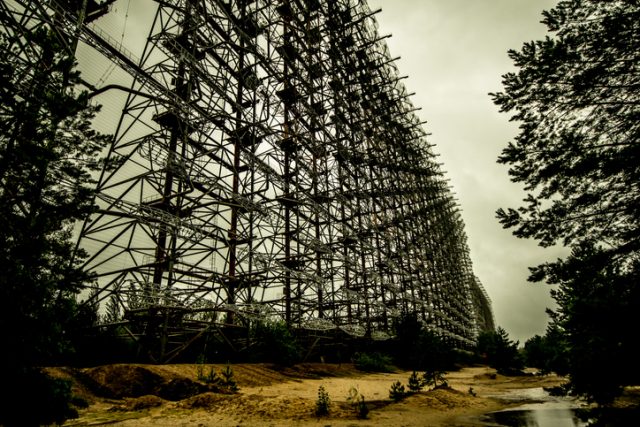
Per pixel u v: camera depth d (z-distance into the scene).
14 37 6.47
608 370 6.22
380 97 49.47
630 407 6.51
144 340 17.30
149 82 18.59
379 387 18.11
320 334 31.03
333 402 11.82
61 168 6.66
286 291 28.11
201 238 21.66
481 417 10.74
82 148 7.16
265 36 29.83
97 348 15.84
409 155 61.09
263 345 21.56
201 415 9.38
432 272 62.81
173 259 19.64
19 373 5.39
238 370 17.20
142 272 19.69
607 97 9.01
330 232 34.50
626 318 6.16
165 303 17.42
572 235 9.09
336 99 37.69
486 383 24.05
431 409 11.89
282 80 31.52
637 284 6.55
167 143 22.58
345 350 32.53
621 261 7.84
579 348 6.74
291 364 21.75
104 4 17.19
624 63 8.62
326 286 32.41
